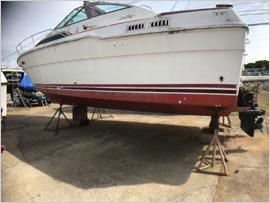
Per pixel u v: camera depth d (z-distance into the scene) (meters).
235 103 2.46
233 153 3.22
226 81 2.43
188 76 2.58
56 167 2.85
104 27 3.31
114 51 2.96
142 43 2.71
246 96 3.81
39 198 2.12
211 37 2.37
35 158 3.19
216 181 2.38
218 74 2.45
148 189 2.25
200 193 2.14
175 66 2.62
